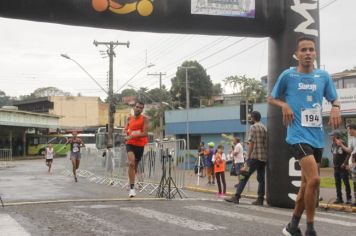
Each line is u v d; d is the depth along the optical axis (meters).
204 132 43.41
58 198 10.97
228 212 8.38
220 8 10.55
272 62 10.95
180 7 10.38
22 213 8.00
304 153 5.12
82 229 6.57
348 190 11.45
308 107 5.30
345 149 11.40
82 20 10.07
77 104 87.88
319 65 10.71
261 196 10.82
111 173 20.47
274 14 10.63
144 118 10.65
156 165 14.61
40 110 86.69
